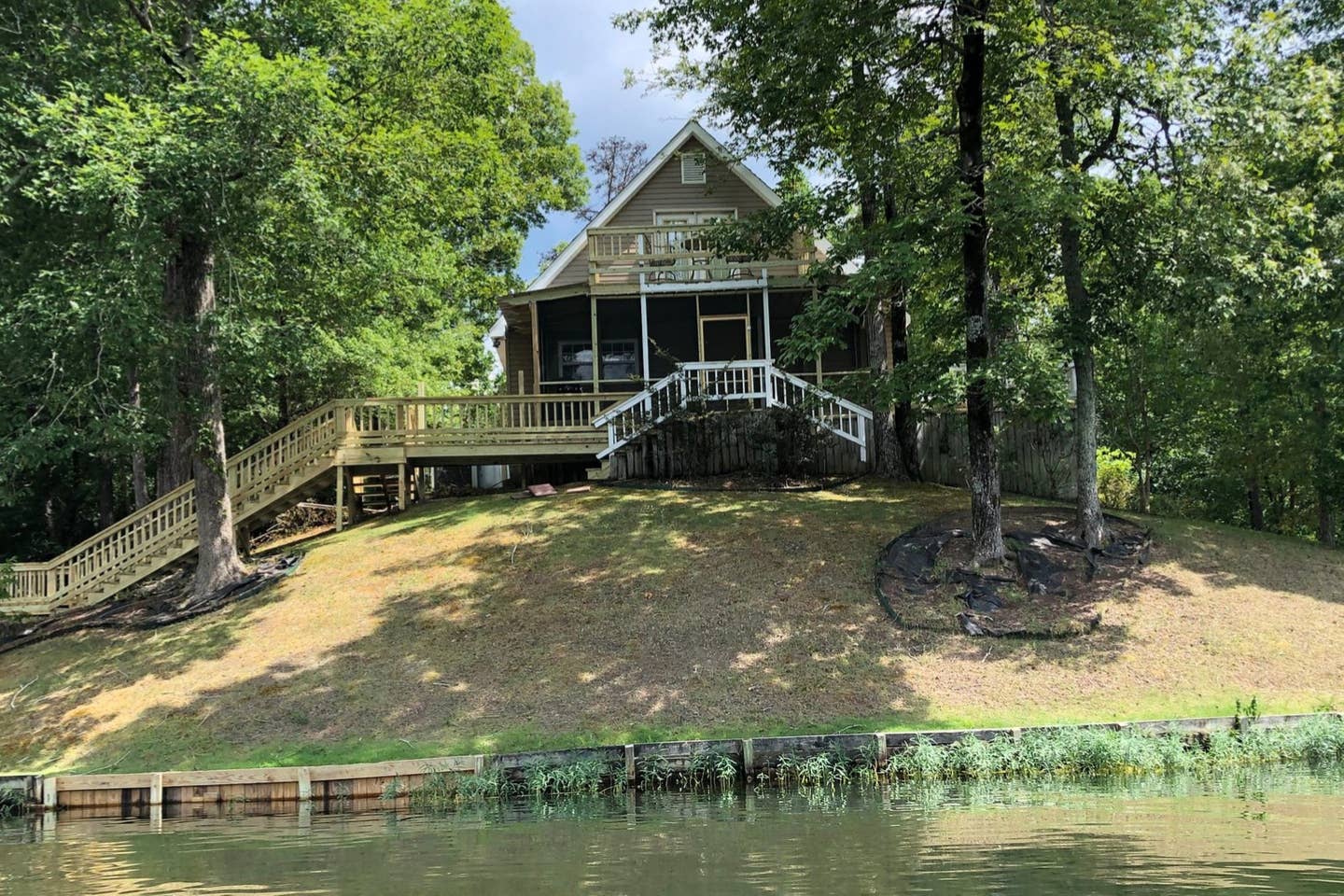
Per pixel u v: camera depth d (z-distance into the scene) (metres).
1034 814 8.12
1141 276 14.46
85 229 14.33
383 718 11.75
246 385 24.03
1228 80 12.91
